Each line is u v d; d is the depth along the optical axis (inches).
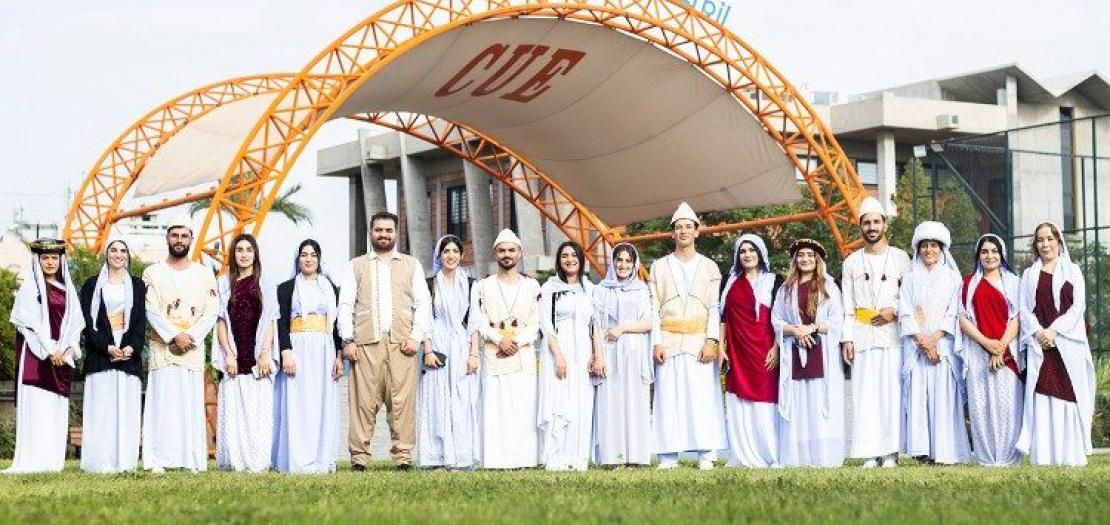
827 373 572.7
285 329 555.8
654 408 574.9
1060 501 289.6
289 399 555.2
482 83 1547.7
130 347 530.9
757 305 578.9
